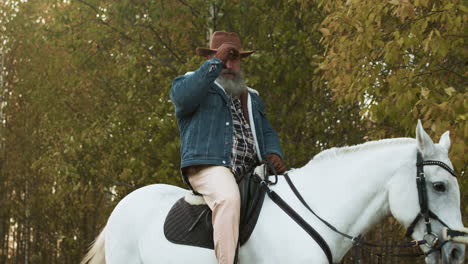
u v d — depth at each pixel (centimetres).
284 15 938
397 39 530
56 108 1212
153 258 389
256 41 956
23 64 1495
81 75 1178
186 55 1007
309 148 956
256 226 352
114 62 1062
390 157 345
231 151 370
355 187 349
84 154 1034
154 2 961
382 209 347
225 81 377
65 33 1055
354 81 575
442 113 490
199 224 372
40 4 1279
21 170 1647
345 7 604
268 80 923
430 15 521
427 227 325
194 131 372
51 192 1383
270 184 368
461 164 483
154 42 999
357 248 346
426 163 331
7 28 1440
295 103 974
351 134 964
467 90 530
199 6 962
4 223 1827
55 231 1591
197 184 372
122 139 993
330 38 648
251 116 385
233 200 348
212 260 364
